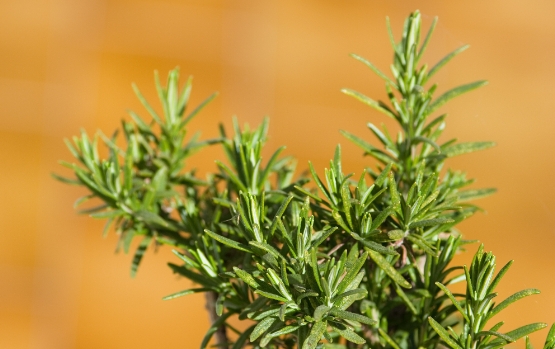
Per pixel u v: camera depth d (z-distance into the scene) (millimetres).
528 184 1604
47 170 1623
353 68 1663
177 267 651
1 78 1596
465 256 1483
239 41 1647
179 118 712
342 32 1668
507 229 1592
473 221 1587
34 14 1606
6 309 1600
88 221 1637
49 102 1609
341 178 621
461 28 1641
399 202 612
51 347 1607
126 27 1622
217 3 1645
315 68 1658
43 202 1619
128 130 708
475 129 1583
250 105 1639
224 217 672
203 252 653
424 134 658
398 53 660
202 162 1590
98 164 685
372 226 611
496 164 1597
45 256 1614
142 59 1623
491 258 605
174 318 1632
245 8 1650
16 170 1612
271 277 596
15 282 1604
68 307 1614
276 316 599
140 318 1623
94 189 674
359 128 1652
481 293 605
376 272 635
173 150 705
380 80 1659
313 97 1654
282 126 1642
